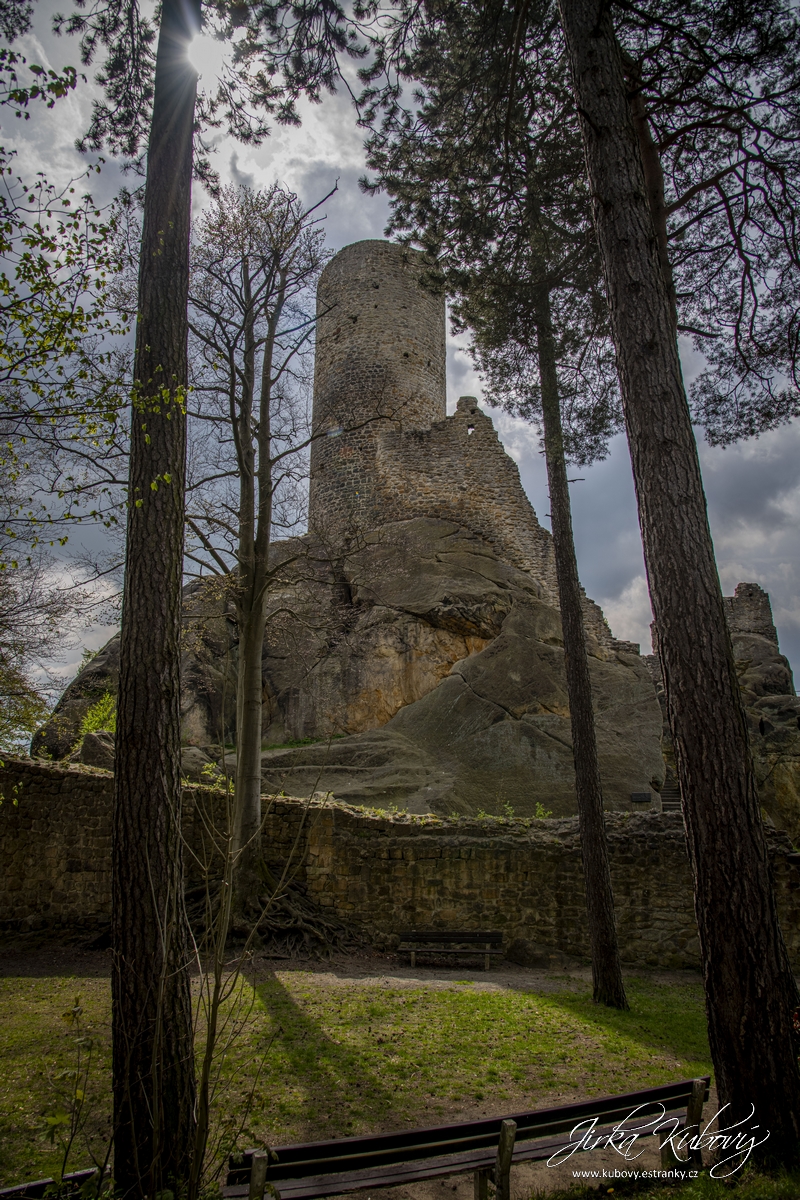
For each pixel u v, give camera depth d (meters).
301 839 11.43
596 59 6.38
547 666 17.89
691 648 5.07
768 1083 4.32
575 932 10.94
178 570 4.83
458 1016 7.42
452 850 11.38
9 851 11.27
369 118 9.36
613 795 15.03
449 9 8.37
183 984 4.04
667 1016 7.95
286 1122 4.85
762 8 7.70
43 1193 3.02
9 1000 7.62
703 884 4.74
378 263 27.92
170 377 5.18
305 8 7.73
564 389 11.68
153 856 4.16
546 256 10.24
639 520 5.64
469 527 23.56
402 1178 3.45
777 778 18.83
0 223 5.40
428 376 27.81
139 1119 3.71
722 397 10.12
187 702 18.83
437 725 17.30
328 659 19.94
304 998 7.89
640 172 6.20
